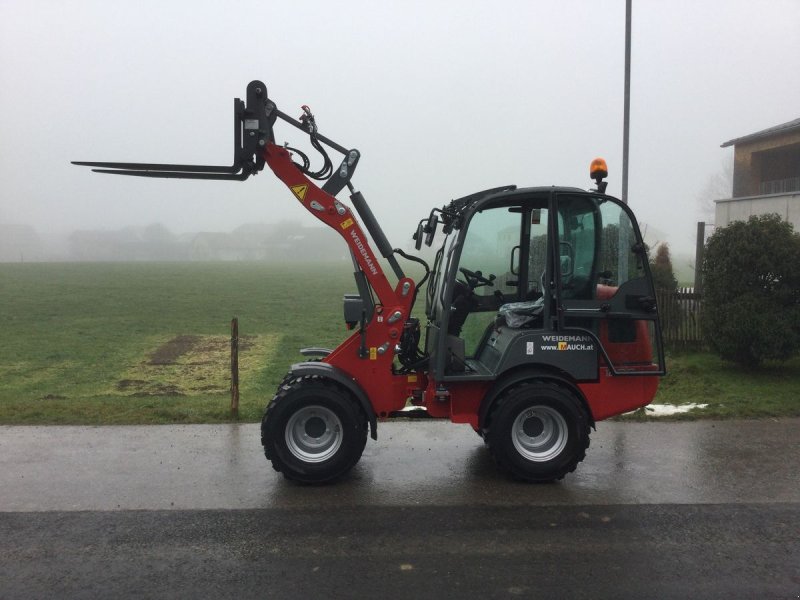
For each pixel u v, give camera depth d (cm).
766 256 925
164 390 1002
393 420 755
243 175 609
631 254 577
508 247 631
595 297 579
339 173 593
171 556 424
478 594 377
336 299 2938
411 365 621
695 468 593
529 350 570
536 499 522
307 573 402
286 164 580
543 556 423
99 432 700
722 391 877
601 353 579
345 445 551
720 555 425
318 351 661
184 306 2566
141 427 719
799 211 1463
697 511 496
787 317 934
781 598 373
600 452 640
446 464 609
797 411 775
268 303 2720
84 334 1736
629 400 584
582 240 579
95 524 472
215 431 707
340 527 468
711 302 991
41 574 401
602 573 401
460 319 638
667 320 1152
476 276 631
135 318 2131
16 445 654
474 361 633
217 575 399
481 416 573
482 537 452
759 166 2483
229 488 545
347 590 381
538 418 561
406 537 452
